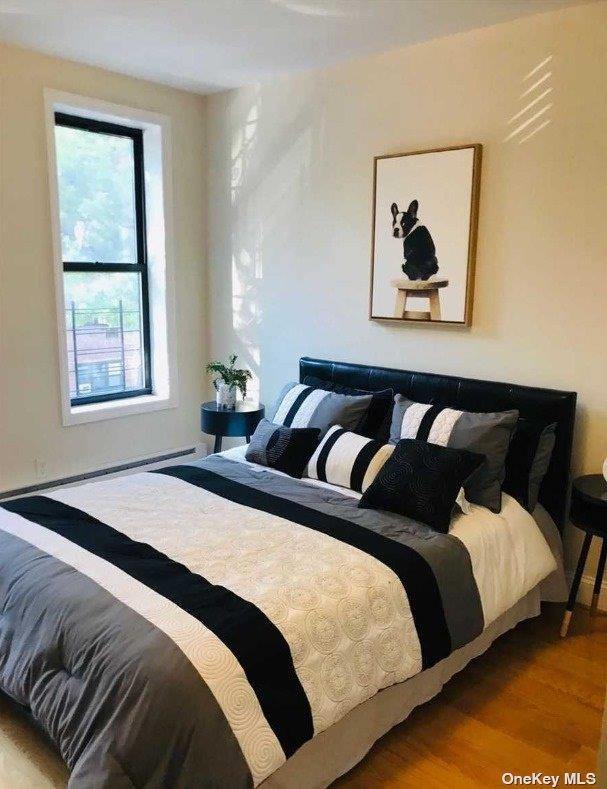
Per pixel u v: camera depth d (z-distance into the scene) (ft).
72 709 5.32
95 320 13.17
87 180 12.70
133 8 9.00
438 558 7.24
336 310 12.07
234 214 13.61
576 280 9.12
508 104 9.43
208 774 4.87
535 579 8.30
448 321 10.37
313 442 9.77
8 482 11.65
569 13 8.73
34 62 10.97
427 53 10.18
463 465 8.11
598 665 8.29
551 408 9.17
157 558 6.73
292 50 10.65
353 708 6.06
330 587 6.30
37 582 6.32
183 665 5.10
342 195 11.64
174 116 13.23
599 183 8.76
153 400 13.79
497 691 7.75
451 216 10.09
